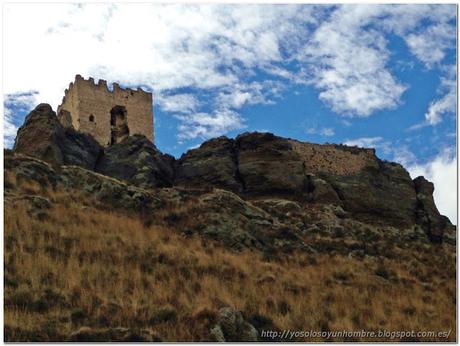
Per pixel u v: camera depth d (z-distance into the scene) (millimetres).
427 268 42219
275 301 28250
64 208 35094
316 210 48656
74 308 24094
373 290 34062
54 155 44094
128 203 39438
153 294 26469
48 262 27453
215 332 23594
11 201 33531
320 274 35188
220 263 32562
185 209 40031
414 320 29469
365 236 47594
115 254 30406
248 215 42062
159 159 50188
